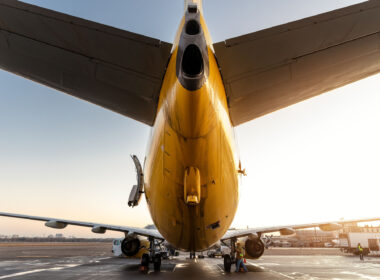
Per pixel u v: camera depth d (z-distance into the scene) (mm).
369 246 33344
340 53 4762
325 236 104438
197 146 4746
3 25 4586
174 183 5613
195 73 3730
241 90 5074
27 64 5051
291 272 12852
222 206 6383
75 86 5297
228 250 29500
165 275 10984
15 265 15961
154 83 4910
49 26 4461
